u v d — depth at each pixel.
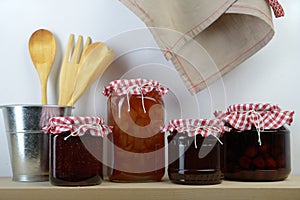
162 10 0.94
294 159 1.06
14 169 0.93
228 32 1.01
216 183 0.85
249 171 0.88
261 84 1.07
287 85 1.07
